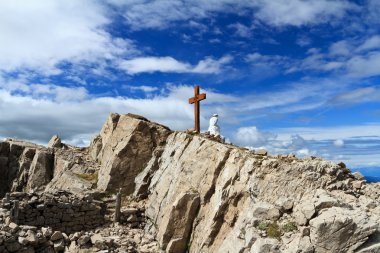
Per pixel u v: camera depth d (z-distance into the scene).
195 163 29.22
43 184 44.94
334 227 16.31
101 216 30.86
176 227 25.95
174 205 26.25
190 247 25.39
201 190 26.89
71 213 29.02
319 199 18.84
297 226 18.41
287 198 20.52
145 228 30.55
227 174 25.06
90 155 46.91
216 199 24.81
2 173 50.62
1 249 19.41
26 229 21.25
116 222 30.75
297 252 16.58
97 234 26.30
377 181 22.98
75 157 45.66
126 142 36.88
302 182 21.25
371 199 19.67
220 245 22.73
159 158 36.03
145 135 37.59
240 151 26.48
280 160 23.80
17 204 25.80
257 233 18.91
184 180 29.27
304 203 19.19
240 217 22.27
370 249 15.62
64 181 39.56
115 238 26.88
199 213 26.09
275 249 17.28
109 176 35.72
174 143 35.03
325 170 21.47
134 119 38.72
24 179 47.56
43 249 20.89
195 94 37.47
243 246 19.22
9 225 21.12
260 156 25.41
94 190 35.12
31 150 50.25
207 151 28.84
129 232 29.33
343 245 16.08
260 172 22.89
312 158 24.42
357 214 16.81
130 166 36.34
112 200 34.00
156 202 31.08
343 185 20.81
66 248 21.42
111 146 39.12
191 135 33.78
